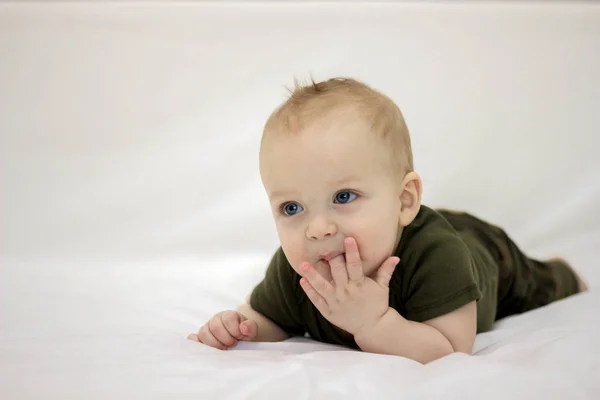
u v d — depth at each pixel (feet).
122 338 4.27
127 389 3.47
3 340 4.30
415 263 4.44
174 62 9.50
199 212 8.52
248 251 8.16
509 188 8.48
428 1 9.86
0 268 7.40
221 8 9.77
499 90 9.21
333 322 4.25
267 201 8.48
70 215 8.51
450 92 9.24
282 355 4.09
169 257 8.09
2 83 9.24
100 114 9.21
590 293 5.47
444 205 8.47
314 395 3.34
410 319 4.41
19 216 8.52
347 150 4.05
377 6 9.79
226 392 3.43
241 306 5.27
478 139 8.84
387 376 3.54
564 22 9.57
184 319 5.46
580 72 9.25
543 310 5.32
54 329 4.71
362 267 4.19
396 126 4.45
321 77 9.41
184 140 9.09
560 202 8.25
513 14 9.66
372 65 9.48
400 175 4.41
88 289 6.49
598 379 3.43
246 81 9.41
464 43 9.52
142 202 8.63
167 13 9.71
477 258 5.15
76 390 3.47
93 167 8.93
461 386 3.35
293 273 4.89
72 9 9.62
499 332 4.83
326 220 4.06
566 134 8.79
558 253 7.18
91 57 9.45
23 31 9.48
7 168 8.84
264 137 4.28
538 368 3.55
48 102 9.20
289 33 9.71
